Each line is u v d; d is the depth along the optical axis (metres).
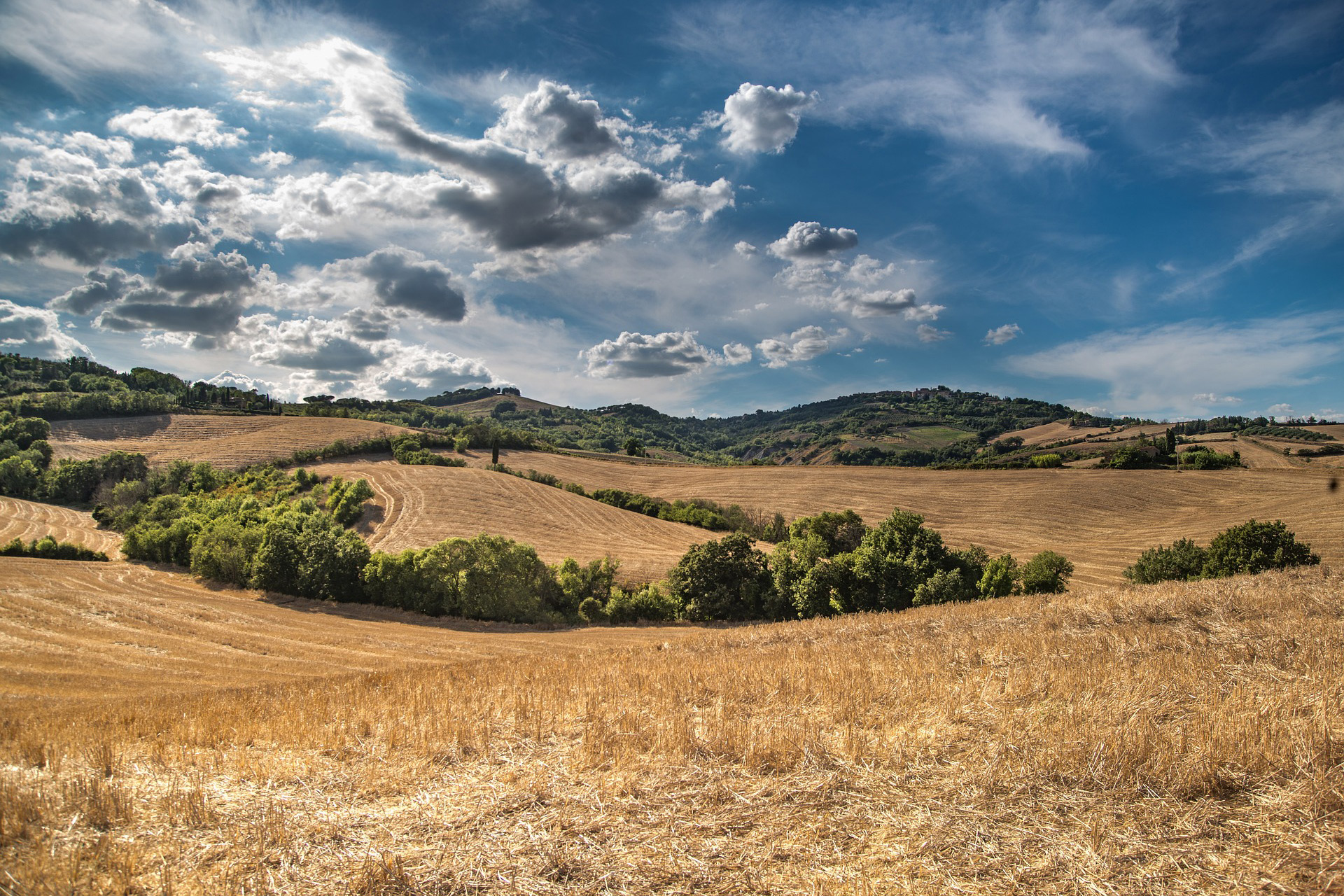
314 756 7.98
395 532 65.19
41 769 7.45
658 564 55.03
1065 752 6.40
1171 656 10.64
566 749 7.80
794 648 16.20
